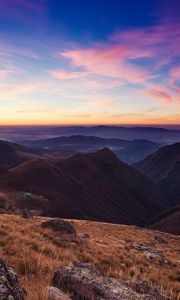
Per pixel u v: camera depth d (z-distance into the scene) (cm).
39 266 1027
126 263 1900
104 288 623
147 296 633
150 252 3022
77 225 4388
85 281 646
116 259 1858
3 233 1523
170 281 1719
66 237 2109
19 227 2019
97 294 608
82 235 2859
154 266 2172
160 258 2689
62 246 1823
